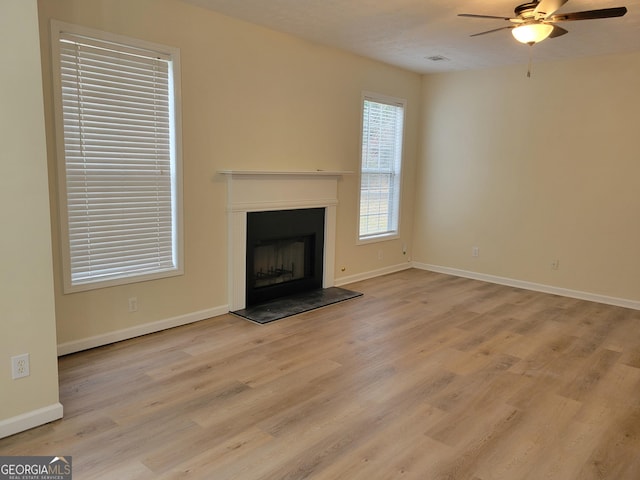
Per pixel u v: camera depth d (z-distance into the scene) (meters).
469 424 2.61
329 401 2.82
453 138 6.12
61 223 3.23
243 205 4.32
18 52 2.23
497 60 5.29
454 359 3.49
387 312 4.59
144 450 2.30
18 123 2.26
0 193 2.24
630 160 4.83
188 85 3.82
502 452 2.35
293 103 4.70
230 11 3.89
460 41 4.57
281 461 2.24
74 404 2.72
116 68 3.41
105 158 3.42
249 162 4.38
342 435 2.47
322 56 4.91
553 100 5.25
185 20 3.74
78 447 2.31
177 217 3.89
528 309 4.80
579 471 2.22
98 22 3.26
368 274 6.02
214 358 3.41
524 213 5.61
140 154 3.62
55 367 2.51
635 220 4.86
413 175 6.52
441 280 6.00
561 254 5.37
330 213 5.25
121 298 3.63
